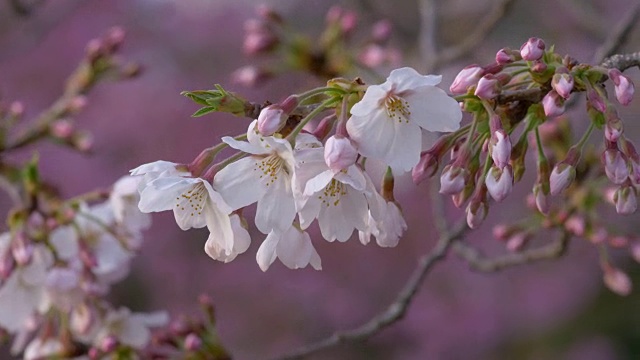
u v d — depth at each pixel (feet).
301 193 8.59
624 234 16.53
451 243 17.47
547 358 34.68
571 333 35.53
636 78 20.17
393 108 8.80
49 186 15.62
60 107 19.15
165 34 37.99
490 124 9.09
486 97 9.02
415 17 32.65
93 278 14.97
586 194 16.02
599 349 35.14
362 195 9.01
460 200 9.63
